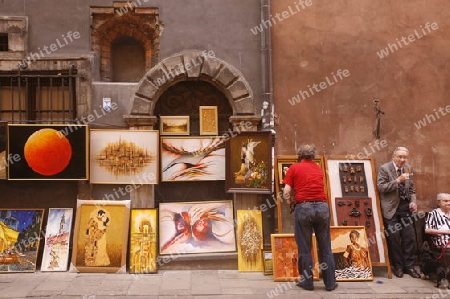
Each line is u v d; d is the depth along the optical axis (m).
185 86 6.31
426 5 6.40
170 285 5.07
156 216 5.80
